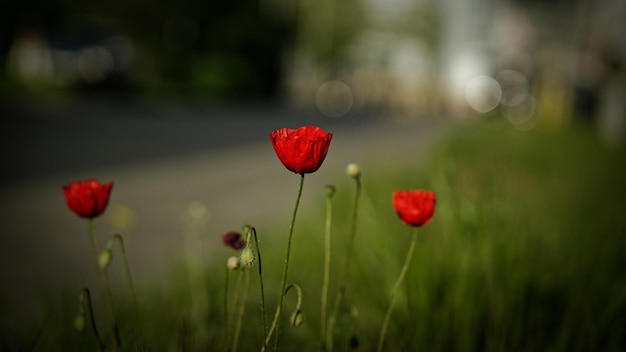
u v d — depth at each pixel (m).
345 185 4.30
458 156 6.29
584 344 1.89
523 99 19.38
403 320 1.97
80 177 6.07
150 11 22.98
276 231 3.47
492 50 26.94
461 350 1.92
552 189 4.57
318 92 28.09
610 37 12.25
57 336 1.76
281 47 27.62
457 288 2.01
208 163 7.46
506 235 2.22
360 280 2.26
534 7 18.55
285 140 1.18
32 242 3.87
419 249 2.21
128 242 3.91
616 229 2.83
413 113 26.98
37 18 20.22
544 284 2.13
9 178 5.82
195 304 1.99
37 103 11.96
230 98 22.52
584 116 14.27
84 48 14.68
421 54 35.78
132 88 15.88
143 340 1.61
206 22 24.56
